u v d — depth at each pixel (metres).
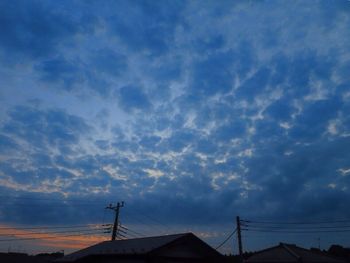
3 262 38.19
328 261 31.16
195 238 23.89
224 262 24.92
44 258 41.94
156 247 21.77
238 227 31.88
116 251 24.61
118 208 40.84
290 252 31.28
